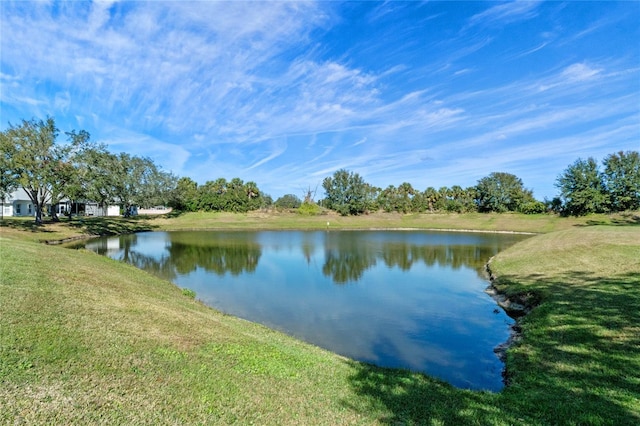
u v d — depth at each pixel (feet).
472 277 63.77
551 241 83.05
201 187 261.24
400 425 15.67
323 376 20.97
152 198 211.41
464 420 16.53
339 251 98.63
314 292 52.08
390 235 157.69
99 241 112.06
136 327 22.82
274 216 225.56
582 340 26.91
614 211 194.08
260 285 56.03
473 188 264.52
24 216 170.40
